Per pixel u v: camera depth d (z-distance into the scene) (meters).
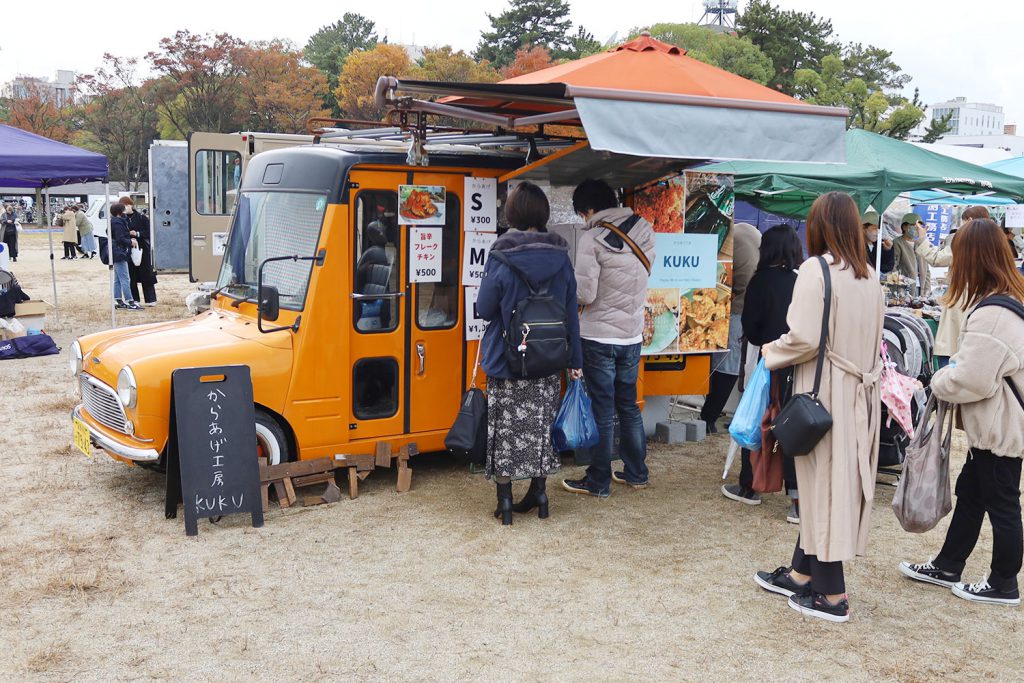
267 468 5.18
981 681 3.43
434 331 5.67
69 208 26.94
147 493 5.52
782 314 5.07
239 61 65.19
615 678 3.42
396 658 3.56
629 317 5.32
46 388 8.53
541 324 4.67
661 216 6.17
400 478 5.61
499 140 5.96
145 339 5.39
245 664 3.50
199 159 13.36
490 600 4.10
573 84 4.50
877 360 3.80
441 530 4.96
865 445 3.72
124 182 71.19
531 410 4.92
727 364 7.01
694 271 6.32
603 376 5.35
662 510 5.36
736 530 5.04
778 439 3.72
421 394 5.68
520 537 4.88
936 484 4.07
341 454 5.45
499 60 73.38
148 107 70.50
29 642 3.65
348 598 4.11
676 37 60.47
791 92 62.16
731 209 6.39
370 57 65.06
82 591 4.13
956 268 3.97
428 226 5.55
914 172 7.48
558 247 4.79
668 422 7.07
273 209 5.65
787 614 3.99
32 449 6.47
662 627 3.86
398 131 6.47
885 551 4.79
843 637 3.77
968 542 4.23
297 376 5.24
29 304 11.20
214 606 4.01
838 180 7.42
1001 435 3.85
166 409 4.98
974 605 4.11
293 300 5.33
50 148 10.53
